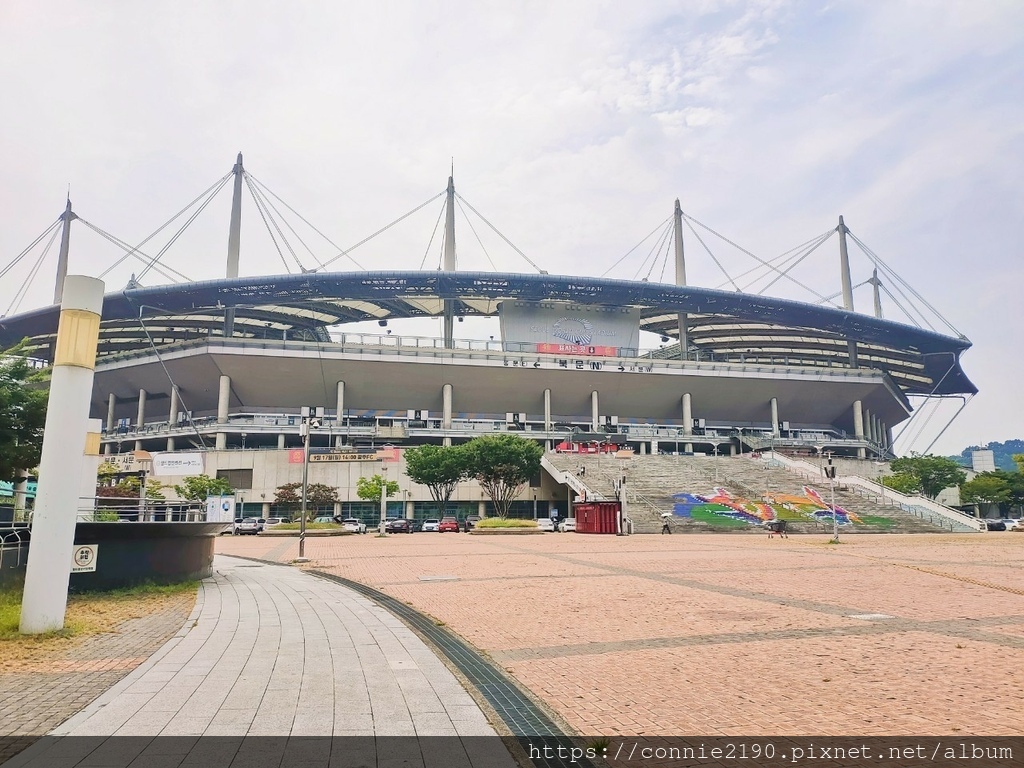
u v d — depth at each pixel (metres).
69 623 12.58
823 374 105.25
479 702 7.62
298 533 54.34
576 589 17.84
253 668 9.17
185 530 19.41
